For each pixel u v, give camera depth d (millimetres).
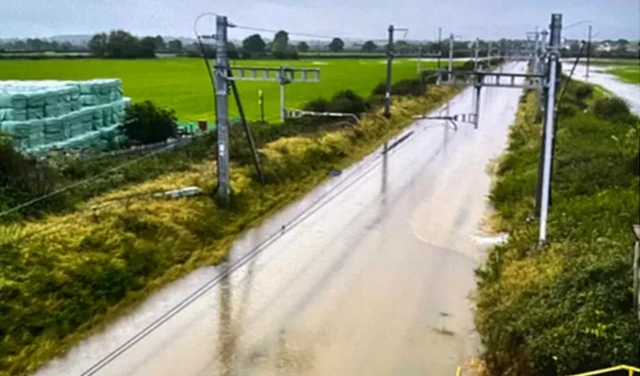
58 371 12031
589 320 10438
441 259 18109
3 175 18047
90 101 27891
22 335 12734
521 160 28422
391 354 12812
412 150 34969
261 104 38094
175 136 29828
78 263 15047
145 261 16375
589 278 11859
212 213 20203
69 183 19734
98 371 12086
